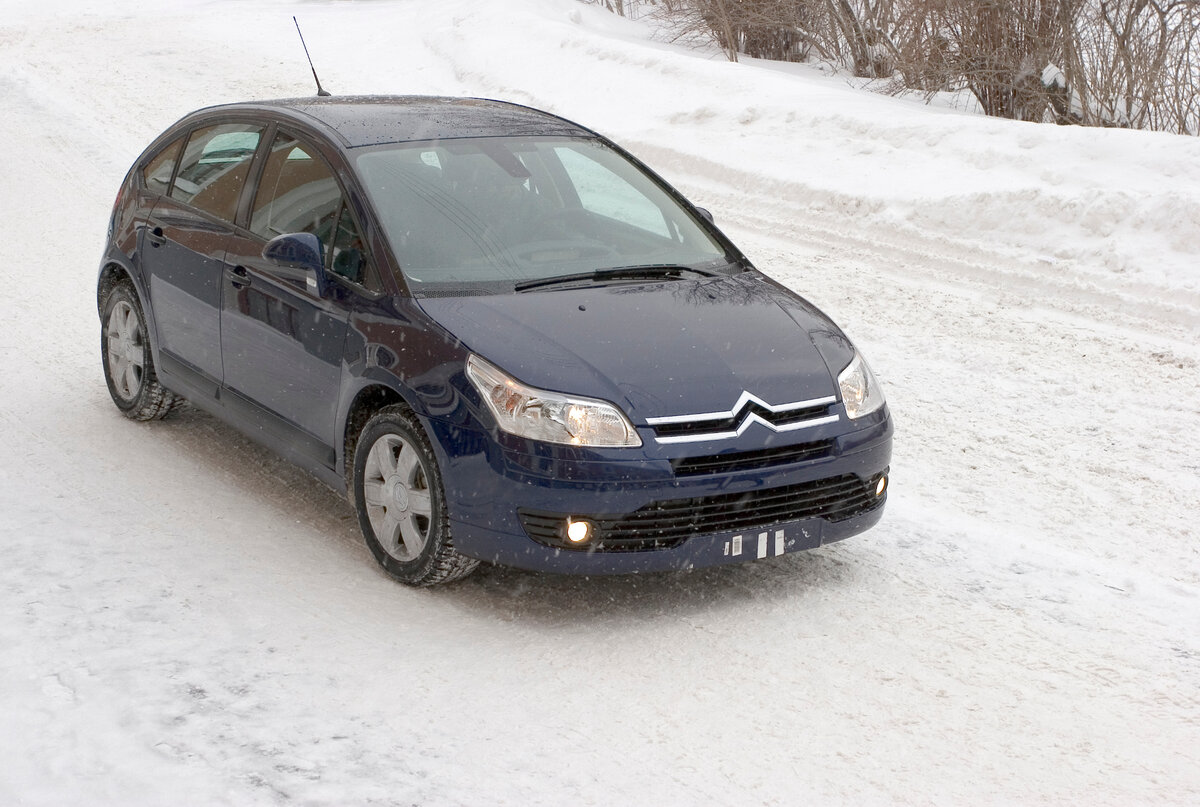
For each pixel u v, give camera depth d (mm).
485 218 5855
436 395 4980
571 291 5523
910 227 12398
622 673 4625
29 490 6227
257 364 6098
